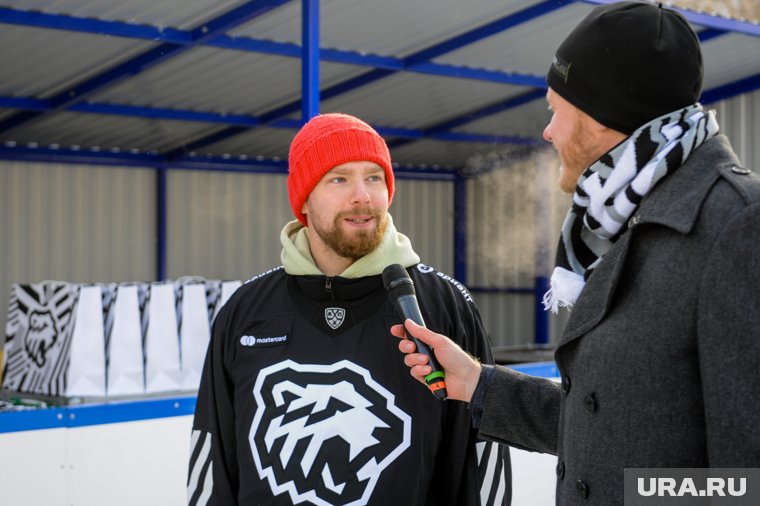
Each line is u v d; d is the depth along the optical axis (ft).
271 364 5.19
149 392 9.02
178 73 18.80
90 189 27.94
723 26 15.75
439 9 15.65
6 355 9.87
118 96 20.75
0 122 23.41
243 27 15.65
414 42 17.63
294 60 18.01
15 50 16.40
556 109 3.76
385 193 5.32
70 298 8.97
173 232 29.43
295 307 5.28
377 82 20.29
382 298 5.19
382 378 5.03
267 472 5.02
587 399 3.41
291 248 5.37
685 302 3.12
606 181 3.48
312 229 5.39
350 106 22.80
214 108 22.84
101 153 27.71
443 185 34.32
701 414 3.13
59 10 14.20
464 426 5.09
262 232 31.22
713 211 3.11
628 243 3.36
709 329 2.97
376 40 17.31
